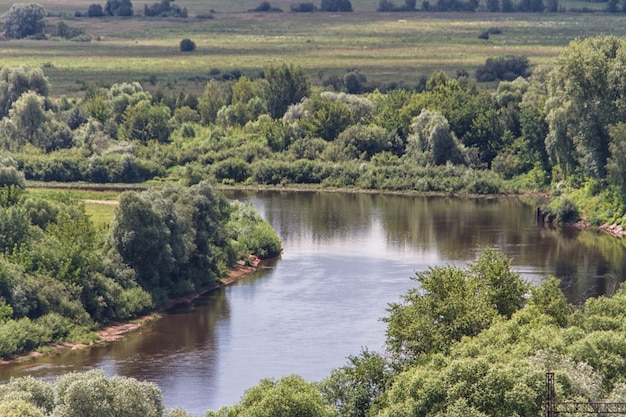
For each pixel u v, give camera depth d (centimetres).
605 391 10875
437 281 13075
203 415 12775
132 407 10831
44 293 16312
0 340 14988
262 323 16438
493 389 10456
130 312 17075
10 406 10356
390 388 11588
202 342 15662
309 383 12019
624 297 13888
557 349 11506
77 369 14638
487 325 12619
